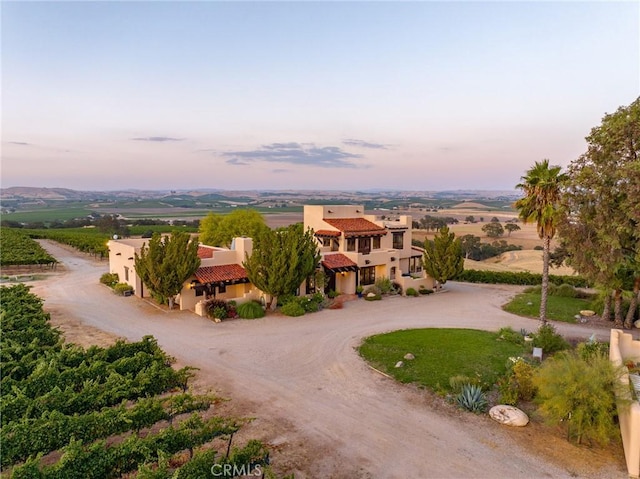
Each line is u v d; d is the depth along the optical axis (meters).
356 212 45.12
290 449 13.99
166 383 15.82
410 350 23.42
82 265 55.09
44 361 16.45
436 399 17.86
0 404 13.11
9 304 24.58
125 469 11.23
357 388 18.88
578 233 27.50
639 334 28.36
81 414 13.70
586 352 21.03
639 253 25.33
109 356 18.25
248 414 16.34
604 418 13.81
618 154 26.39
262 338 25.67
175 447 11.73
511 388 17.92
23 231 102.00
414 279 40.53
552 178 26.28
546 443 14.62
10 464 11.28
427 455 13.80
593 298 37.12
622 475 12.89
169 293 30.94
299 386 19.02
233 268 34.00
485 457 13.74
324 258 37.38
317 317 30.72
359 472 12.84
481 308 35.12
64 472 10.16
